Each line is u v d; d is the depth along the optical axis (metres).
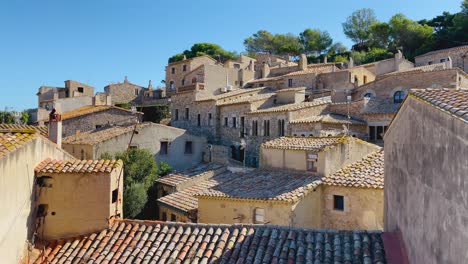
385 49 82.69
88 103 63.03
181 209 22.45
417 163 8.01
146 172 29.19
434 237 6.62
